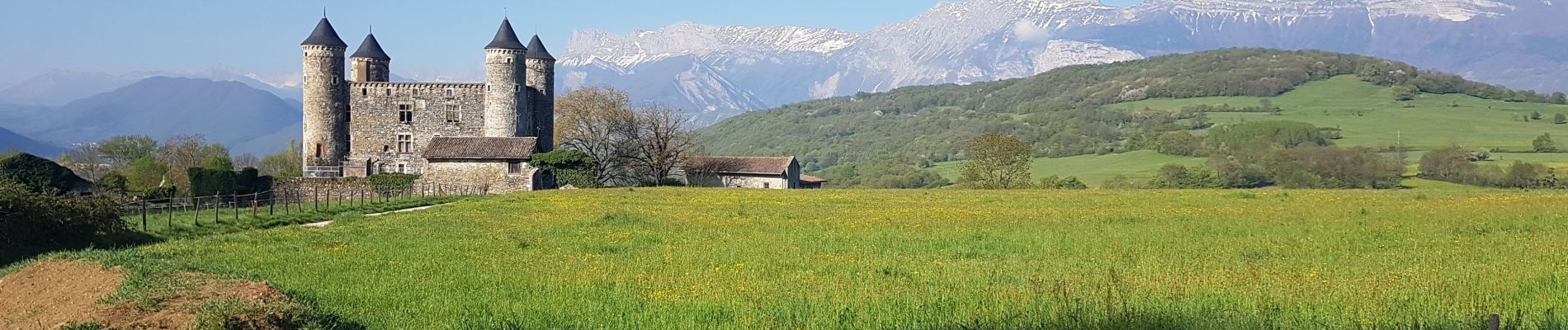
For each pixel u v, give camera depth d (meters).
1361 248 33.06
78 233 38.56
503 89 107.00
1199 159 150.50
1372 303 21.59
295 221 53.81
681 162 118.88
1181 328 19.48
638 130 116.19
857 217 50.12
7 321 23.20
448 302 23.81
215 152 143.25
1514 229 38.84
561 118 124.25
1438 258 29.38
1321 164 118.19
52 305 24.30
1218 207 55.84
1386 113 194.12
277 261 31.86
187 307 22.34
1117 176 136.25
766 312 21.95
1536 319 19.97
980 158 109.31
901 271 28.47
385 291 25.41
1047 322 20.23
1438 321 19.80
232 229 47.38
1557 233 36.72
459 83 107.62
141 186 85.31
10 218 36.09
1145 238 37.53
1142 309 21.03
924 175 157.88
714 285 25.92
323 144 106.62
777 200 69.25
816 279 26.91
